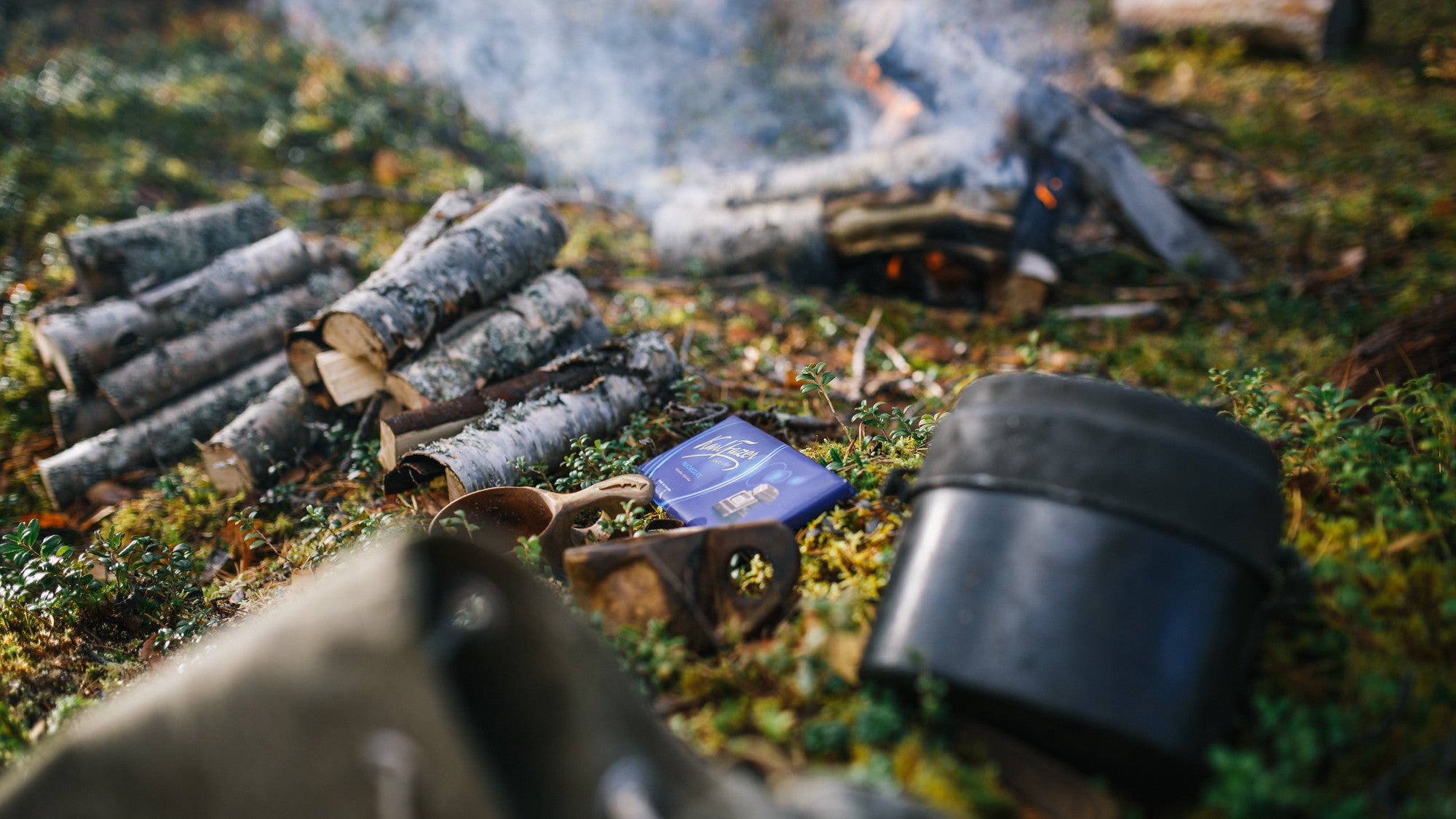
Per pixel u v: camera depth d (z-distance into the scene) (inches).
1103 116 65.9
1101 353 56.4
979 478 25.9
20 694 32.9
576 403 41.0
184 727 21.9
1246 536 25.0
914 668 24.6
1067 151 64.5
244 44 115.5
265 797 21.4
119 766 22.3
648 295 62.4
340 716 20.8
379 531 37.2
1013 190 59.5
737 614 29.3
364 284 44.4
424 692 20.3
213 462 44.2
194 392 48.3
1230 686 24.4
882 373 51.7
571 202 82.2
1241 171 88.9
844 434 42.7
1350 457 32.6
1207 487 25.0
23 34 108.6
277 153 88.4
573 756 21.3
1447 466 32.4
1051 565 24.5
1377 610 28.4
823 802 21.6
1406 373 40.8
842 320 58.7
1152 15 129.8
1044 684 23.6
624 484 34.6
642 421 41.3
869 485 34.9
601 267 68.4
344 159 88.6
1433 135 93.5
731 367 51.8
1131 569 24.2
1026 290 62.1
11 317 56.1
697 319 58.7
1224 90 112.3
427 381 42.3
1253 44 123.7
